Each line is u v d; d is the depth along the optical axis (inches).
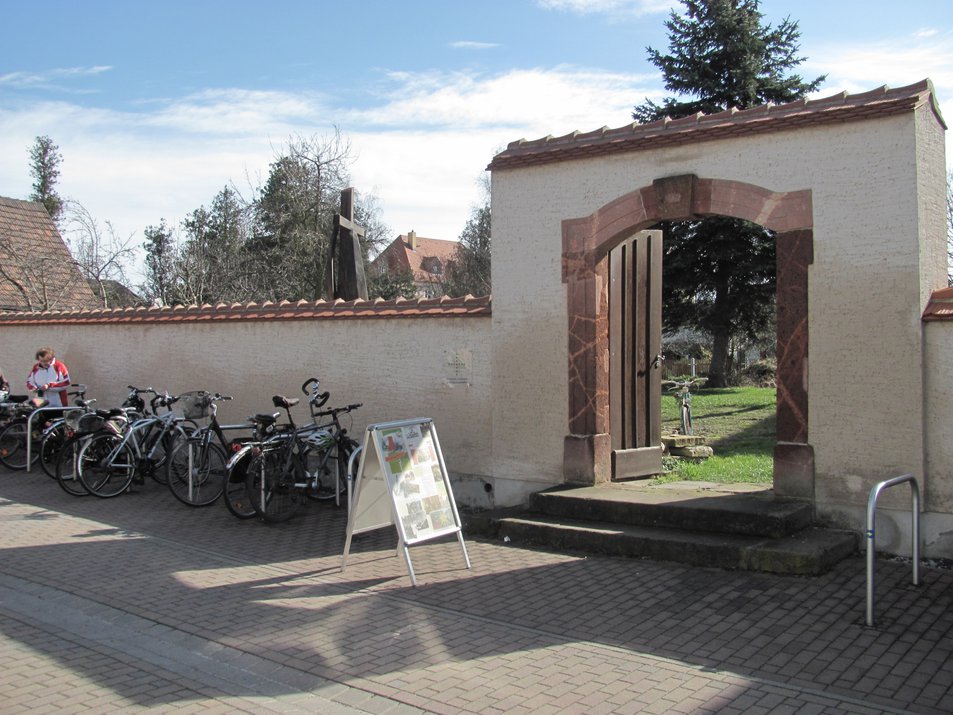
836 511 258.7
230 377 420.8
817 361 260.4
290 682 177.2
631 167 295.9
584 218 306.8
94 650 195.3
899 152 246.5
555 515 292.4
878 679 169.2
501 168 324.5
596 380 306.3
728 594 221.3
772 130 266.5
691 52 896.3
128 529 312.2
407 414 356.2
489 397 333.1
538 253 318.0
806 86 898.7
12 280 771.4
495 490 331.0
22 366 537.0
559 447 314.8
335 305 381.4
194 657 191.3
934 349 243.4
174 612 220.7
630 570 246.1
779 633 194.4
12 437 439.2
